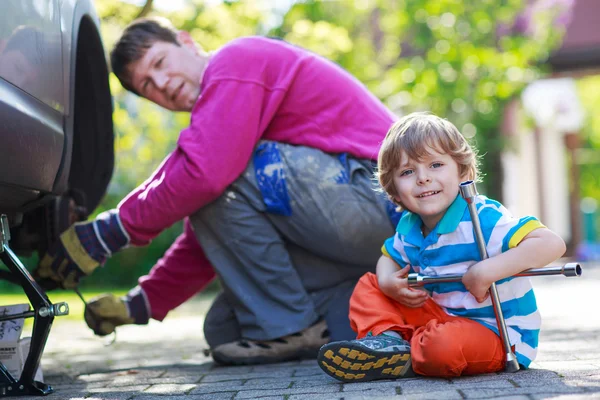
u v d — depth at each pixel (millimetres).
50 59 3170
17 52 2859
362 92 4359
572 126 22469
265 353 4086
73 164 4555
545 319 6266
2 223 3066
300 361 4145
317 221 4059
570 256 23438
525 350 3016
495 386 2605
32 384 3098
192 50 4457
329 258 4219
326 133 4180
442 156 3000
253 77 4086
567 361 3357
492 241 2936
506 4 13844
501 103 15352
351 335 4215
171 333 6883
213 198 4020
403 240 3172
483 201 3027
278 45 4273
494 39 14648
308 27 10719
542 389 2473
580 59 18391
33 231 4094
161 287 4617
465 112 14336
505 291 3000
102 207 14883
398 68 13945
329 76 4266
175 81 4344
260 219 4105
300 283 4164
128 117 10773
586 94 35531
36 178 3023
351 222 4059
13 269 3074
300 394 2781
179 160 3998
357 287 3223
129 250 15531
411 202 3045
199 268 4656
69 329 7559
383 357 2898
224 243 4141
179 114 12336
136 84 4391
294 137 4176
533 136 21625
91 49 4129
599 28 18234
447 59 13594
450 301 3072
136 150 13422
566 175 24625
